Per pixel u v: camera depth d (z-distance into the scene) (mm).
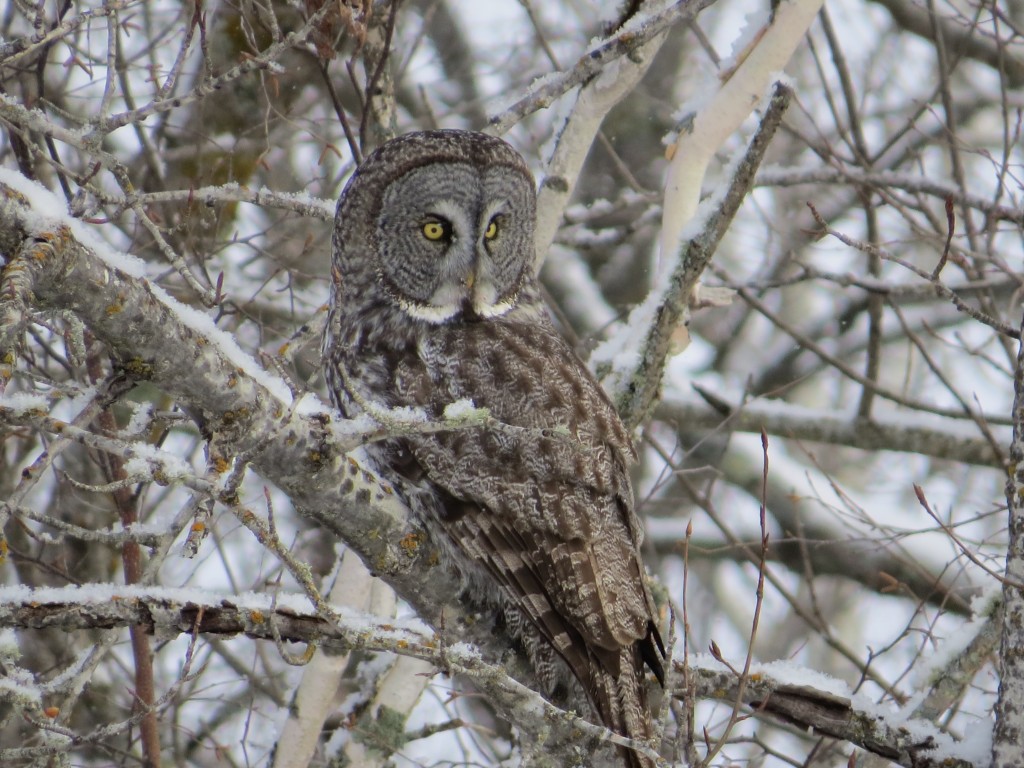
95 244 7090
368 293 10906
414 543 8992
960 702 11523
